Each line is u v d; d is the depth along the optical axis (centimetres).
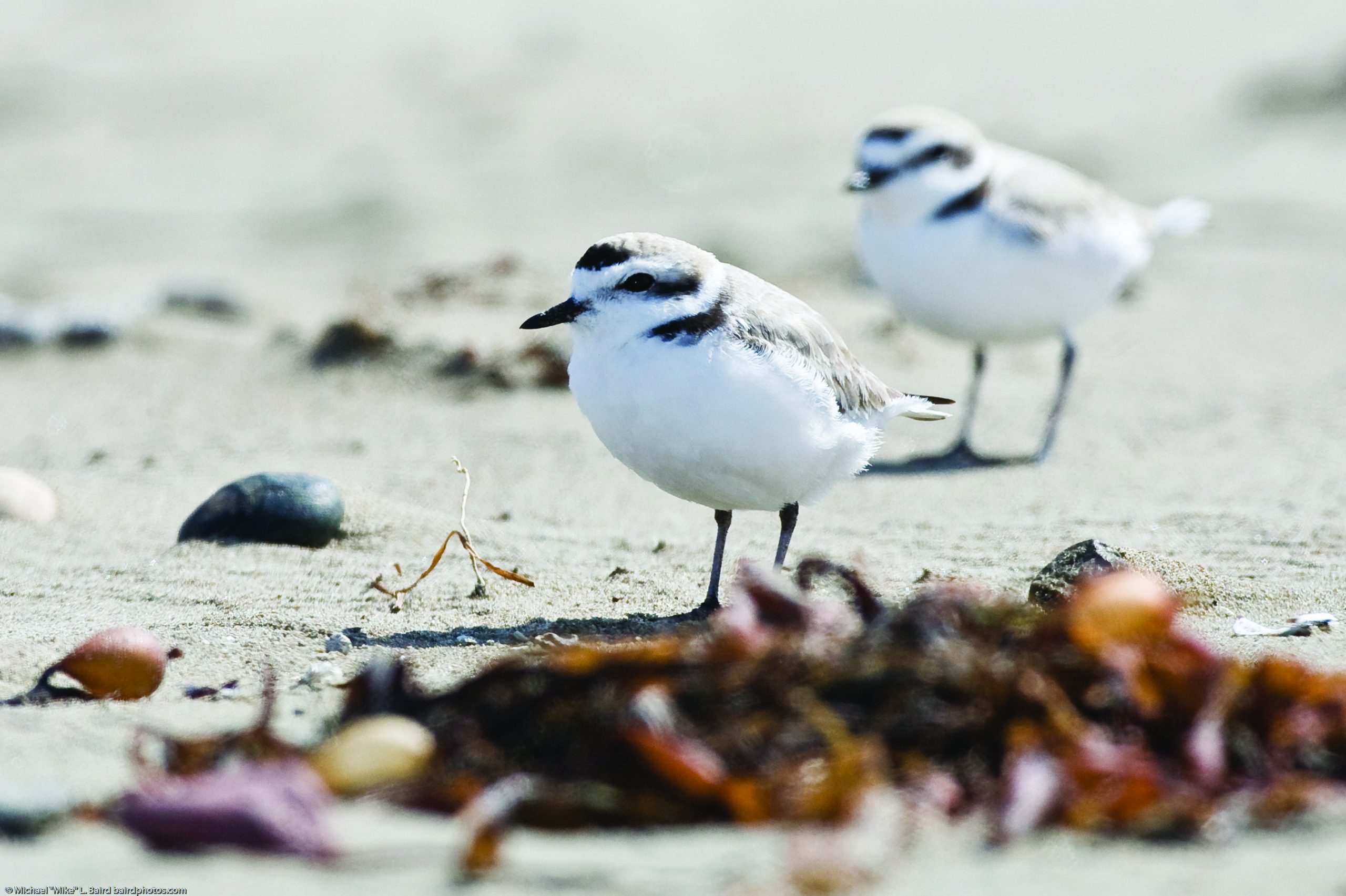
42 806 492
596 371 799
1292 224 2044
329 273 1959
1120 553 820
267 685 573
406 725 534
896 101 2688
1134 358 1559
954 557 947
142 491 1109
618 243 791
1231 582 853
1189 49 2881
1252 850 454
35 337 1602
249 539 955
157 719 617
